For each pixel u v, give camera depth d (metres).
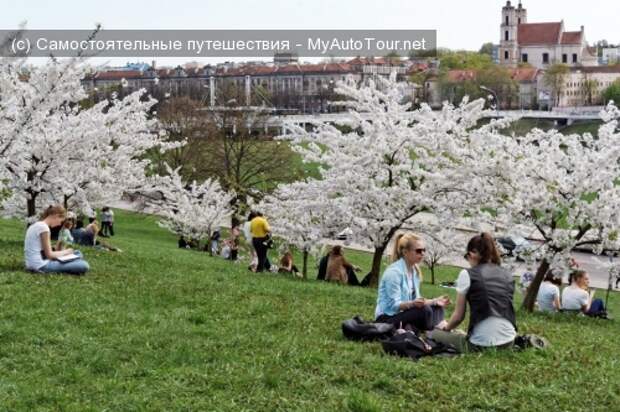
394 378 10.37
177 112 66.69
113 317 13.32
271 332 12.82
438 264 43.62
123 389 9.77
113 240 40.28
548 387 10.16
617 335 16.95
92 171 28.81
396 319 12.73
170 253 33.03
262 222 27.95
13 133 22.88
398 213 26.69
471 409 9.51
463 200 25.62
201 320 13.55
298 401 9.46
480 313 11.83
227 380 10.04
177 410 9.12
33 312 13.27
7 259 19.52
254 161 63.03
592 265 52.22
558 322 18.12
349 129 31.97
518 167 22.80
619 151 21.84
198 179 63.78
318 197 27.45
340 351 11.48
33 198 26.66
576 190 21.89
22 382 9.92
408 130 26.59
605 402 9.80
